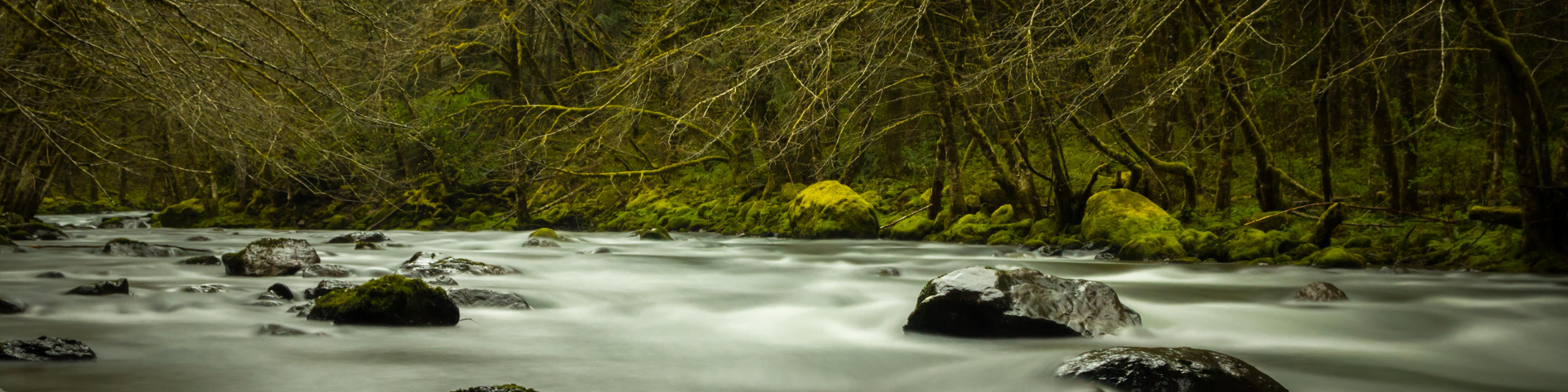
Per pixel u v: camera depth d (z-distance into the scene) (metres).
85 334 5.55
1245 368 4.17
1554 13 17.02
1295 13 17.70
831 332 6.27
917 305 6.10
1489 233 11.47
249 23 10.95
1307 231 13.36
